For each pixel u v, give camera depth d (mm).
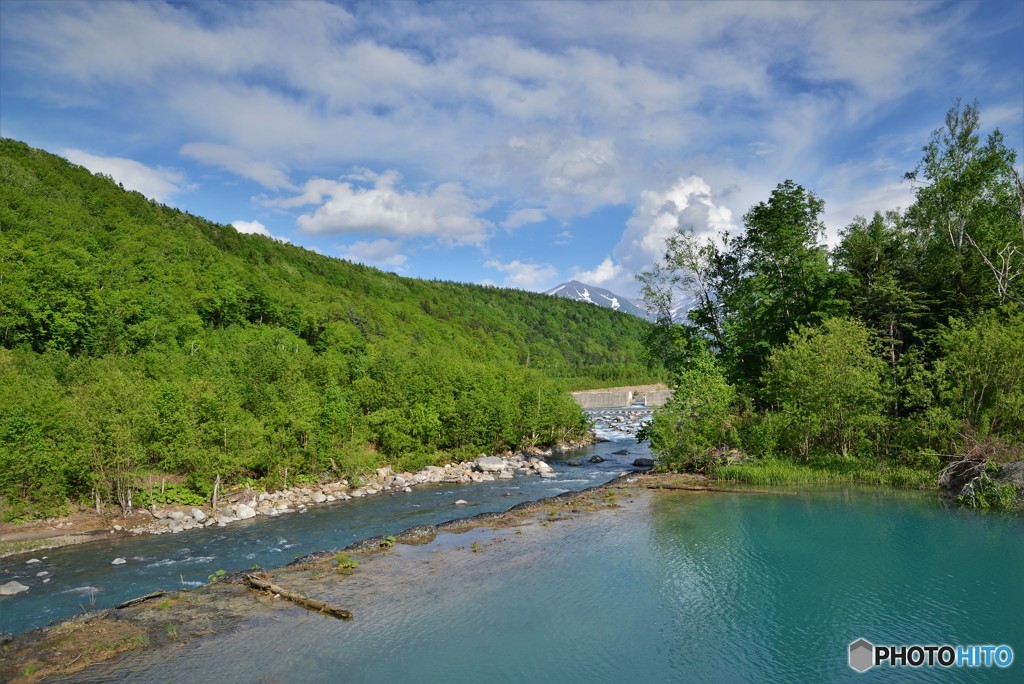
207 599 15570
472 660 11930
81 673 11523
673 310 43219
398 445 42281
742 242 42938
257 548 23031
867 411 30266
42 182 106438
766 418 32875
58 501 27844
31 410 28828
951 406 27797
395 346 95938
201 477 30391
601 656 12039
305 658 12070
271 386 41812
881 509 22812
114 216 108375
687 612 14148
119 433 27875
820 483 27984
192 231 139625
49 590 18375
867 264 37719
